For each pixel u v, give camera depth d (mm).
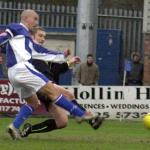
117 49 48875
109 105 33719
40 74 18422
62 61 19531
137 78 39156
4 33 18391
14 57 18359
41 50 19281
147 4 42875
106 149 17203
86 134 22656
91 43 36688
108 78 48844
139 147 18078
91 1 36375
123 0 65125
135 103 33938
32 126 19719
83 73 36906
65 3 60500
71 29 47969
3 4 48469
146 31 42812
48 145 17922
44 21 48781
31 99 18875
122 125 29484
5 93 33562
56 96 18484
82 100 33500
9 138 19859
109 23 49688
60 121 19484
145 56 42469
